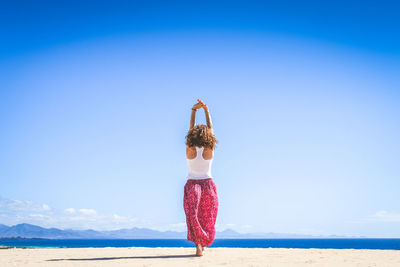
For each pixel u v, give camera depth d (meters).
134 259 5.69
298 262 5.34
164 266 4.67
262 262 5.25
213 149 6.09
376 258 6.13
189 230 5.87
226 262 5.19
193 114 6.52
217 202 6.03
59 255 6.92
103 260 5.61
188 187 5.96
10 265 4.98
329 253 7.21
